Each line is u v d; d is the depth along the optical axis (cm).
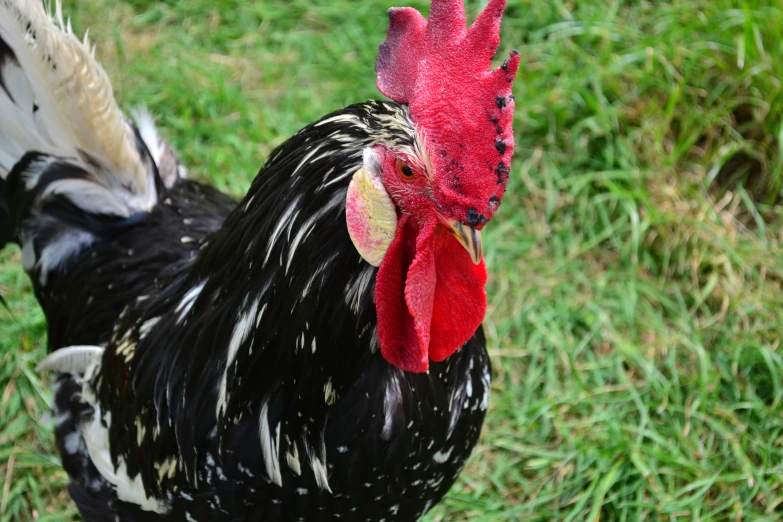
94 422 83
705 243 111
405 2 141
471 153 66
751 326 105
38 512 97
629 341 106
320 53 138
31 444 100
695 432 99
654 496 95
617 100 124
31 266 89
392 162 67
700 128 120
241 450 73
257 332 71
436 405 75
